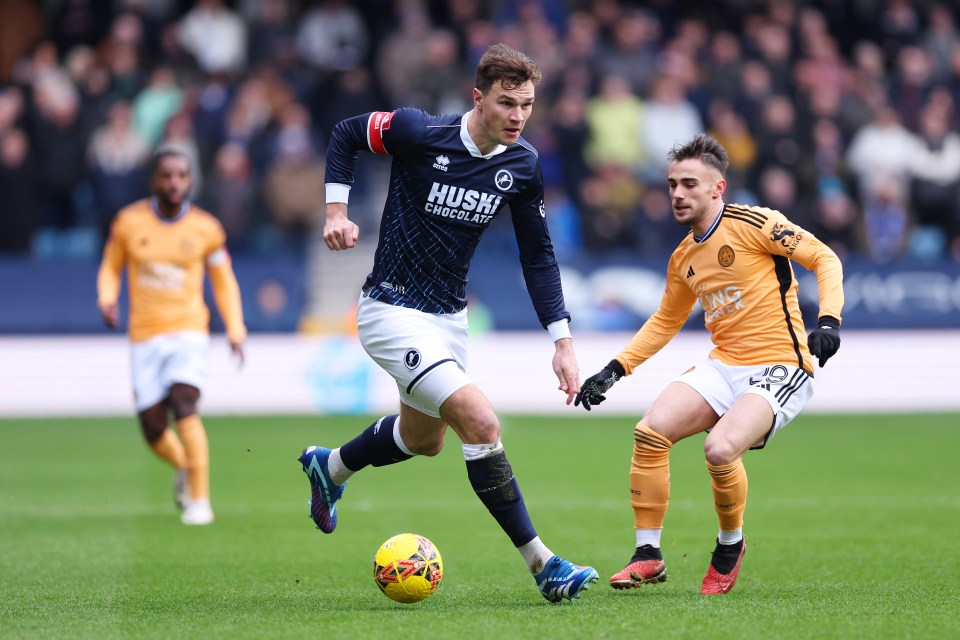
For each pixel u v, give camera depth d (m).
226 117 62.94
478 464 19.52
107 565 24.70
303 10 72.94
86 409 57.12
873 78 70.62
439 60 63.34
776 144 63.28
